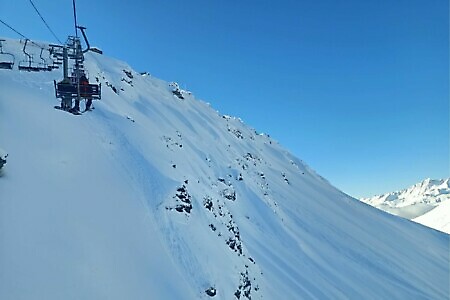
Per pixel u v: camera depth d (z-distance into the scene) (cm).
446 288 5091
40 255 909
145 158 2356
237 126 8131
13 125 1639
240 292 1889
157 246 1469
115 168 1898
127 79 5175
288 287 2789
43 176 1333
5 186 1117
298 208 5356
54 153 1595
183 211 1988
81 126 2217
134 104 4347
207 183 3403
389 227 7456
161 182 2098
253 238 3428
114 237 1248
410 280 4700
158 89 6206
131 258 1208
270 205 4578
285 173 7044
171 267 1423
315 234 4650
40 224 1034
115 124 2733
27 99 2181
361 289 3644
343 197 8088
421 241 7550
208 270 1706
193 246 1772
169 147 3306
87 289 906
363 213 7481
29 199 1123
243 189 4388
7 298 725
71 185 1393
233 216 3519
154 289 1154
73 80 2497
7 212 999
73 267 947
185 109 6091
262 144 8306
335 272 3750
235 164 5128
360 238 5500
